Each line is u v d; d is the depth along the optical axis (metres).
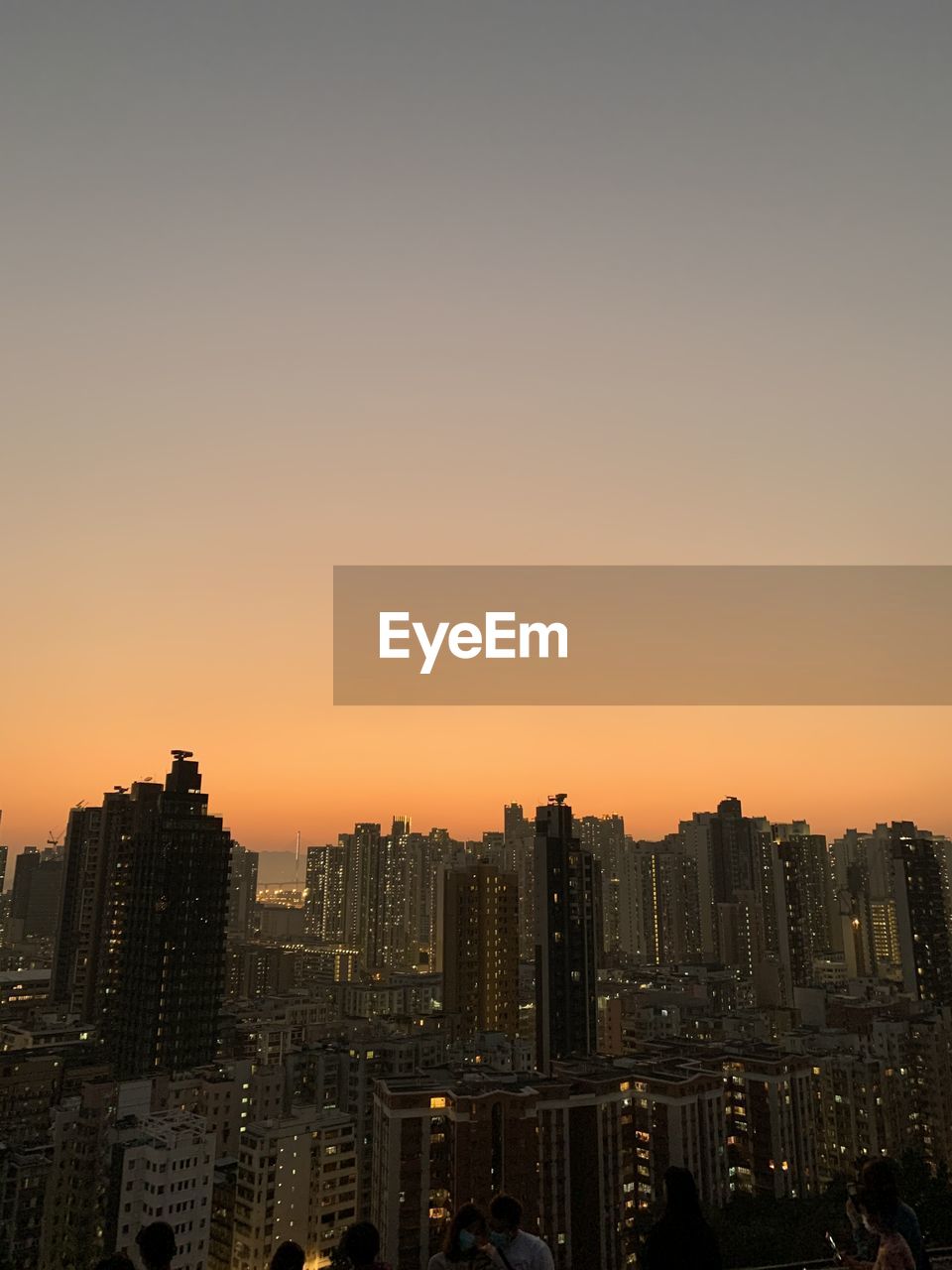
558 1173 103.50
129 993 197.25
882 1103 143.25
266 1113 140.00
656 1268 13.42
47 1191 107.88
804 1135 124.75
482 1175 98.44
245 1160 110.38
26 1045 178.38
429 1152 100.25
